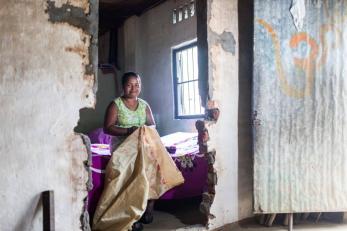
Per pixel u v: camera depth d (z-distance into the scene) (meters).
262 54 3.67
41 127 2.58
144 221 3.84
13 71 2.47
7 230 2.48
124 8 7.14
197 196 4.81
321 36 3.81
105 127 3.61
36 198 2.57
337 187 3.85
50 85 2.61
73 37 2.68
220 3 3.60
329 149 3.84
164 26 6.60
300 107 3.78
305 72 3.78
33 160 2.56
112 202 3.28
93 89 2.79
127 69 7.74
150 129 3.54
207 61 3.53
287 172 3.77
